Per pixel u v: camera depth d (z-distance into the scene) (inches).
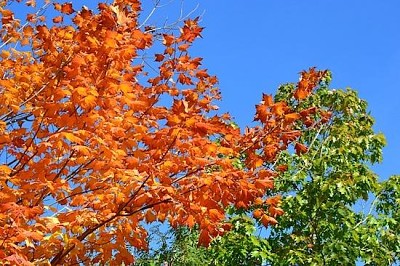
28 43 236.1
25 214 144.5
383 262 346.6
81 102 157.8
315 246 347.3
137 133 167.8
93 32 172.9
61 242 169.3
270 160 192.1
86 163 173.9
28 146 174.1
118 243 178.1
